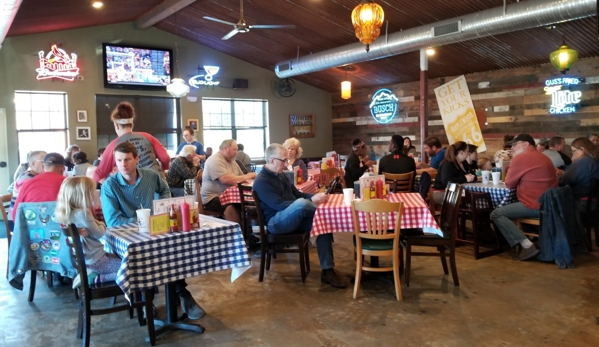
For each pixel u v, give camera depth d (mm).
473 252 4645
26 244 3322
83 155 6188
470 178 5094
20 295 3703
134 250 2527
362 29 5055
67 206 2693
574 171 4668
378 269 3400
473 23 5973
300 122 11312
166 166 4008
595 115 7109
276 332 2898
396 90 10141
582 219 4645
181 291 3174
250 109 10781
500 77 8266
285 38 8648
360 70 9648
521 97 8000
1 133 7906
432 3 6242
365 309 3229
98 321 3170
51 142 8461
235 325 3020
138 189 3172
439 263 4262
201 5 7820
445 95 9148
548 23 5434
